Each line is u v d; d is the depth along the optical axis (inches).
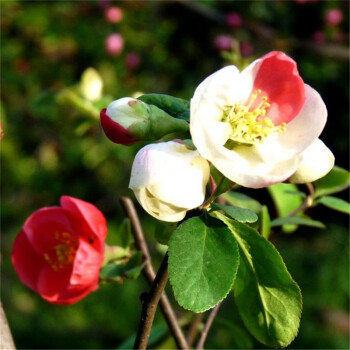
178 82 53.9
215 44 50.1
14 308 54.6
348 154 54.1
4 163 60.9
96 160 53.3
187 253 11.8
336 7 52.0
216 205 12.1
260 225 14.8
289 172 11.9
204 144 11.5
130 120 12.4
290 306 12.8
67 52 57.2
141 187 11.5
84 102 20.0
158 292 12.3
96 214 14.2
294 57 52.6
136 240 15.2
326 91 54.1
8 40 57.1
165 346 17.6
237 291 13.0
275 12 51.2
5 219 61.5
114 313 54.8
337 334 52.7
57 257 14.8
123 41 54.4
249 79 12.2
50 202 61.9
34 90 57.4
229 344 41.3
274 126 12.2
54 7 55.7
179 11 53.3
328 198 15.8
